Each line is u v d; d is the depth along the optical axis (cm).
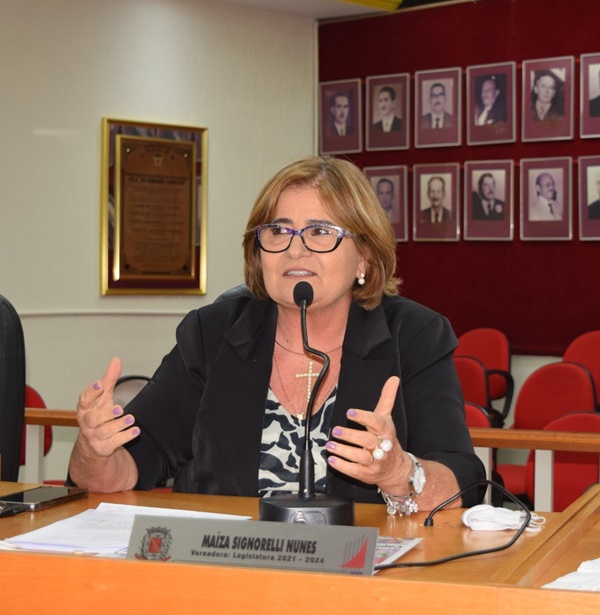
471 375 623
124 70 737
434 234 821
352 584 118
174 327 762
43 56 698
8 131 684
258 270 229
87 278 721
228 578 122
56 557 129
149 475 226
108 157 727
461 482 201
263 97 805
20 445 260
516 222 794
